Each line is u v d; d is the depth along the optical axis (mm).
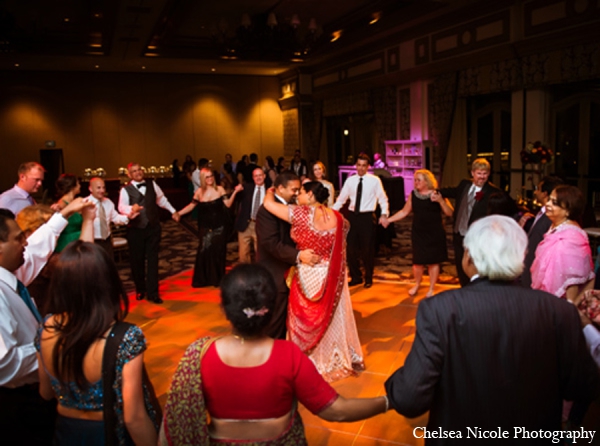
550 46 8227
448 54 10312
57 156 12992
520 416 1396
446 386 1423
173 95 16547
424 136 11656
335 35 12320
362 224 5375
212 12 10359
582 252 2541
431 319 1417
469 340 1399
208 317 4656
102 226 4562
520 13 8695
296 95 16141
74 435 1499
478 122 10484
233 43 9320
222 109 17141
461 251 4363
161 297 5352
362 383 3248
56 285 1463
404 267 6387
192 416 1357
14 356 1773
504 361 1388
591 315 2033
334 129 15867
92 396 1477
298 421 1454
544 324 1407
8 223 1953
